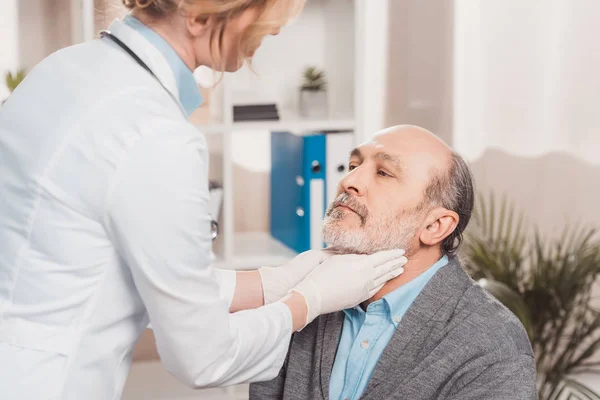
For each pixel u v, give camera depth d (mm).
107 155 1062
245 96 2734
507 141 3094
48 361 1114
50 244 1093
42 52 2619
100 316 1132
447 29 3006
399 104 3020
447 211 1385
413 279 1415
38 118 1114
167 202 1059
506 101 3072
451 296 1371
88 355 1137
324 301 1299
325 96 2600
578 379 3133
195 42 1164
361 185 1393
